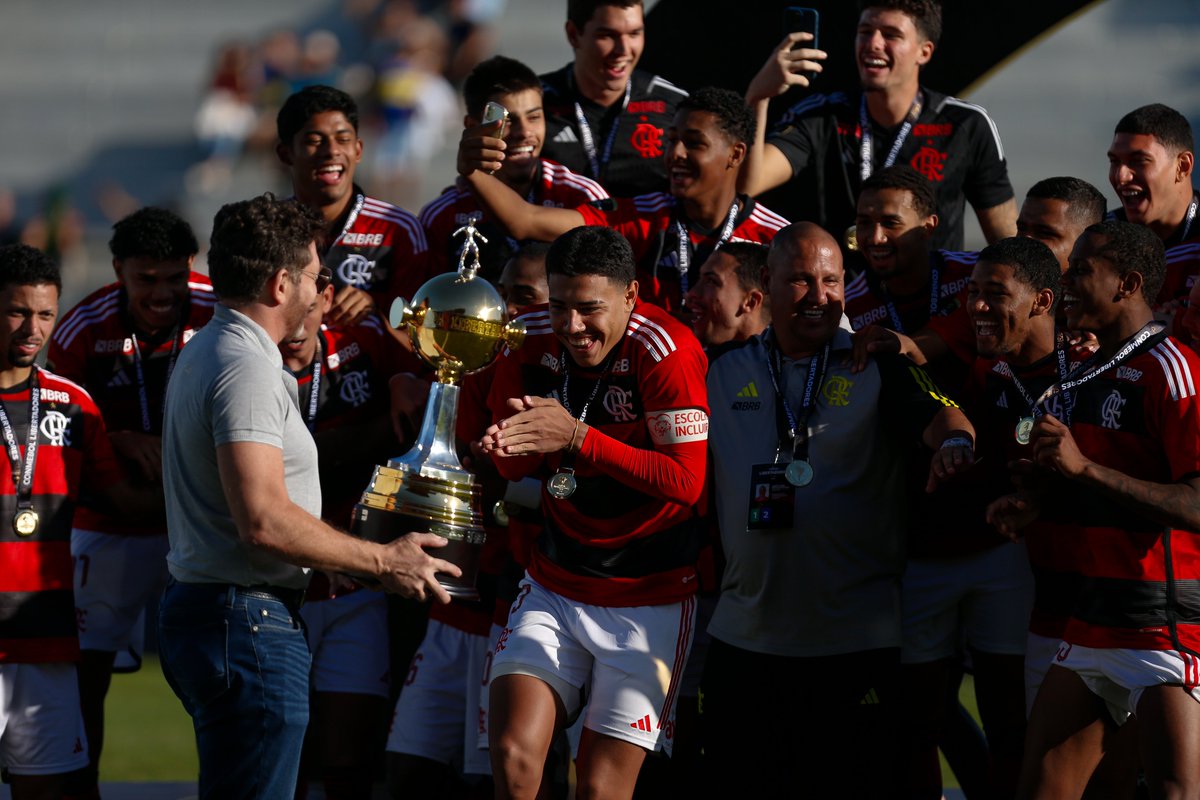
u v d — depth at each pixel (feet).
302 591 50.49
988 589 64.13
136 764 95.20
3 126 251.80
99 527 73.56
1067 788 53.83
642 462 51.75
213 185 237.86
